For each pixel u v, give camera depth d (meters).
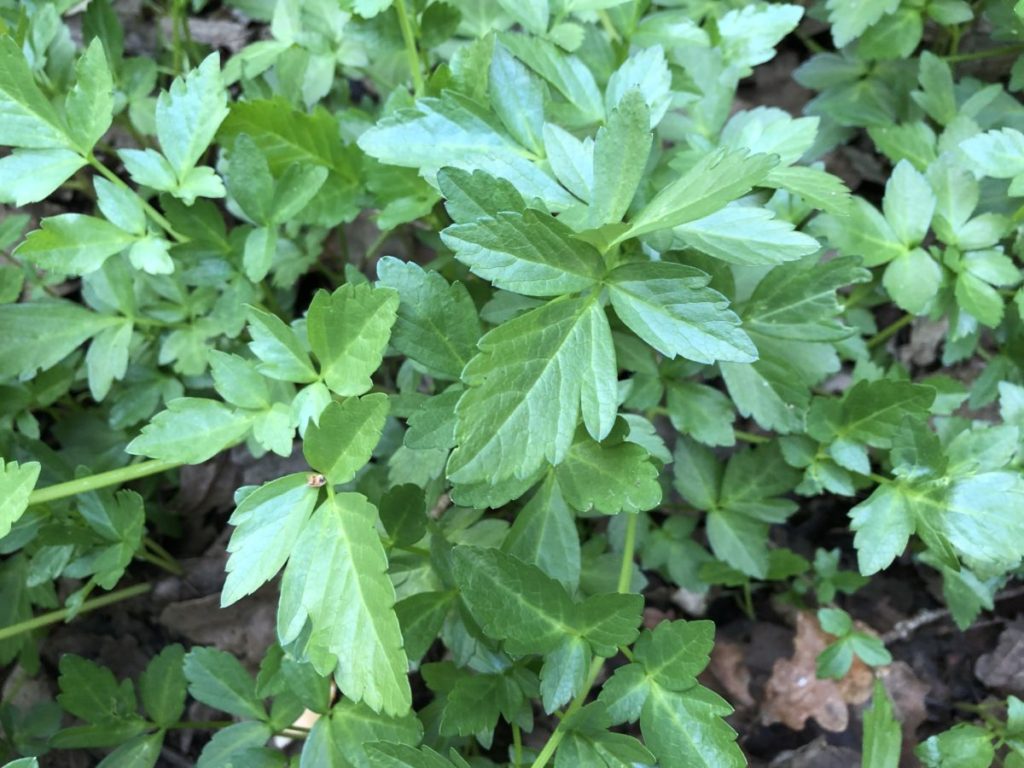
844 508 0.37
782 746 0.33
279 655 0.26
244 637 0.35
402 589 0.27
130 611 0.36
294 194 0.28
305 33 0.36
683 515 0.33
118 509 0.29
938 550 0.26
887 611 0.35
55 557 0.29
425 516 0.25
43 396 0.32
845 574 0.33
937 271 0.30
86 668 0.29
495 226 0.20
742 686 0.34
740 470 0.32
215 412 0.24
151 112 0.37
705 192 0.20
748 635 0.35
